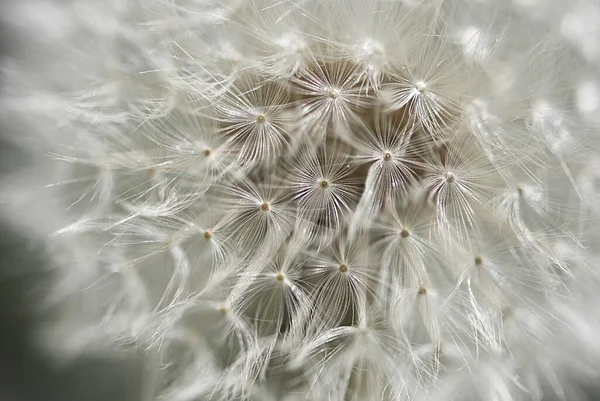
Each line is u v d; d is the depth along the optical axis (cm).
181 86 9
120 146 9
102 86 9
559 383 9
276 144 9
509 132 9
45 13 10
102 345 9
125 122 9
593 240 9
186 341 9
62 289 9
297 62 9
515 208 9
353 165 9
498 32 9
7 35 10
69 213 9
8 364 9
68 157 9
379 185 9
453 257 9
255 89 9
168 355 9
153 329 9
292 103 9
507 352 9
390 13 9
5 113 10
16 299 9
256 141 9
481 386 9
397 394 9
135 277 9
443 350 9
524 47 9
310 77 9
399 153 9
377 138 9
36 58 10
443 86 9
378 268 9
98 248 9
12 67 10
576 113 9
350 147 9
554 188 9
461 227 9
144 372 9
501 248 9
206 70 9
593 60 9
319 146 9
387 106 9
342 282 9
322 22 9
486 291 9
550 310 9
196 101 9
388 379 9
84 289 9
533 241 9
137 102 9
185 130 9
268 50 9
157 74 9
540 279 9
